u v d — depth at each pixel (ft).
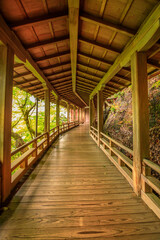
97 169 10.87
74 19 6.68
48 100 16.75
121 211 6.05
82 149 17.35
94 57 11.36
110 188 7.98
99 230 5.06
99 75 15.58
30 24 6.67
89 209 6.16
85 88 24.23
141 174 7.02
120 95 29.32
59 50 10.71
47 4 6.21
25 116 33.55
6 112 6.56
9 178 6.99
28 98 34.24
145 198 6.61
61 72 15.28
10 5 5.70
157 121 14.51
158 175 10.90
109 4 6.13
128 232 5.00
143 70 7.11
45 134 17.06
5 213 5.84
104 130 27.07
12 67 7.02
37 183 8.49
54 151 16.33
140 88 7.09
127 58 8.31
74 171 10.43
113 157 12.67
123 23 6.93
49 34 8.34
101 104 18.33
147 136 7.06
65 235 4.84
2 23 5.94
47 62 12.07
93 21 6.98
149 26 5.88
